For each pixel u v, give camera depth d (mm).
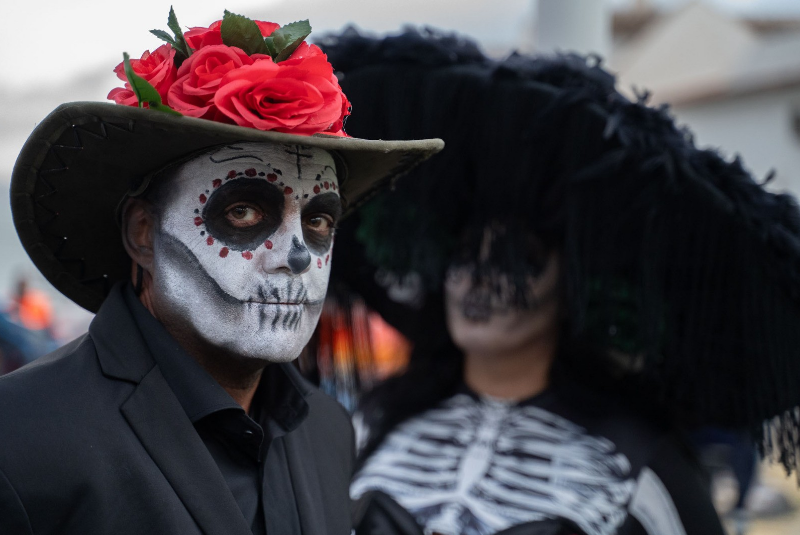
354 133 1725
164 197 927
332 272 1951
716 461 2893
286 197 929
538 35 2293
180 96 859
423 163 1718
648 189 1579
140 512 853
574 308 1659
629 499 1646
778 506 3281
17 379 860
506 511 1627
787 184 5895
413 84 1687
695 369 1688
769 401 1595
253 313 917
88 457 836
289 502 1007
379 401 1991
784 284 1562
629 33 7328
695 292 1633
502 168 1684
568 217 1642
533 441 1747
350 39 1729
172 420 908
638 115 1586
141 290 995
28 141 896
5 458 797
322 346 1969
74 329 4895
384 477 1779
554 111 1603
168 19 908
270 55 931
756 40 6109
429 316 2029
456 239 1849
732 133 6207
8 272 5164
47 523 812
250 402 1062
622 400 1829
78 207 1003
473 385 1930
